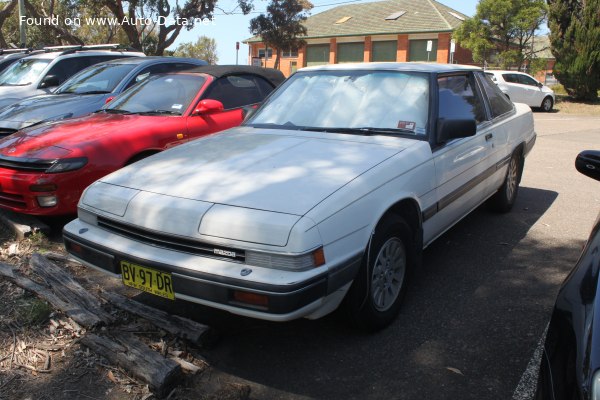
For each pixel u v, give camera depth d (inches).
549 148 433.1
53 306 140.6
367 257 120.8
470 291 157.8
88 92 298.2
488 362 121.6
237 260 108.0
